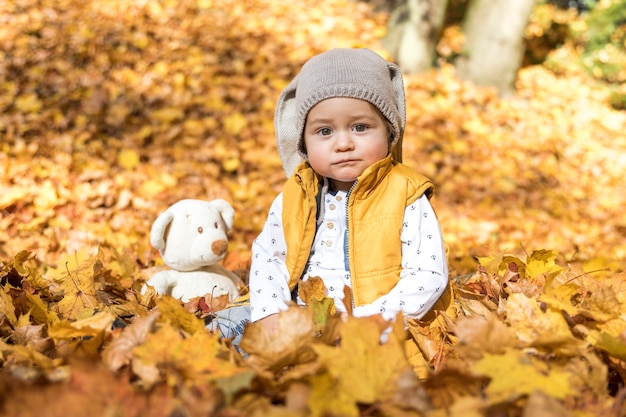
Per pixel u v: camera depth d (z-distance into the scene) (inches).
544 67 394.3
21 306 82.3
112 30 299.3
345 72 83.1
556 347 60.1
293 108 94.1
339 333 62.2
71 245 164.1
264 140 248.8
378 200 84.7
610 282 87.2
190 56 294.5
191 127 247.4
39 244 161.3
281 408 47.9
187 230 95.3
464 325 59.9
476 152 276.8
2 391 43.3
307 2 371.6
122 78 267.1
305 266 87.8
